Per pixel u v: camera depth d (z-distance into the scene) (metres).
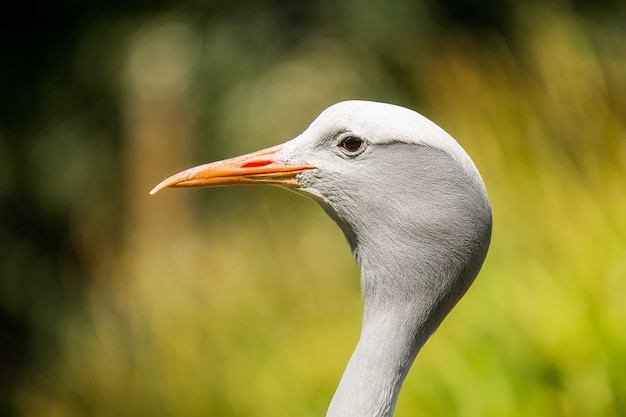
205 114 17.62
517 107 10.70
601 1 14.73
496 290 9.30
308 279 11.53
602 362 8.73
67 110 18.20
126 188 18.17
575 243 9.32
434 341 9.35
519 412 8.77
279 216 13.39
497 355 9.00
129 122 18.19
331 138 5.59
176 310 11.52
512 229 9.66
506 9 16.47
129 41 18.08
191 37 17.98
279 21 17.53
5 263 17.73
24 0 18.44
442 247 5.31
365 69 16.53
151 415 10.91
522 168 10.17
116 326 11.99
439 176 5.32
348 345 10.28
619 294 8.92
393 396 5.21
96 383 11.43
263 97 16.66
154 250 14.38
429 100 12.66
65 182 18.02
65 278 17.22
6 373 16.64
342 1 17.30
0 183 17.98
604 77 10.88
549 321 8.94
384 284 5.40
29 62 18.41
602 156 9.95
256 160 5.75
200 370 10.84
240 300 11.26
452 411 8.95
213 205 17.11
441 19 16.89
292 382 10.20
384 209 5.41
